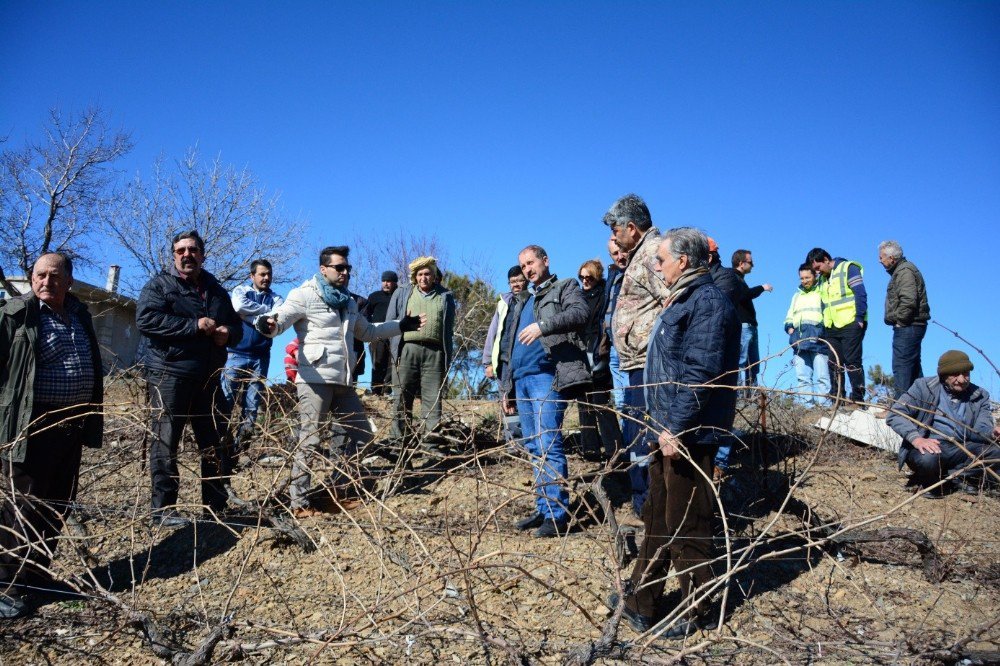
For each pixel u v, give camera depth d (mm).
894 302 6930
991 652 2885
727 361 3283
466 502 4992
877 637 3275
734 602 3631
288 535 4445
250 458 5027
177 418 4797
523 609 3609
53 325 4148
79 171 17719
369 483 5223
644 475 4391
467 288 13734
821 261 7586
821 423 6207
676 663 2916
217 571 4223
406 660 3174
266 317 4734
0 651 3414
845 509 4785
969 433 4996
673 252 3381
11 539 3936
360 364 7371
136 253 18203
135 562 4422
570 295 4555
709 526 3320
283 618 3629
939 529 4465
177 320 4746
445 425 6109
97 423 4371
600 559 4035
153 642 3191
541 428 4496
